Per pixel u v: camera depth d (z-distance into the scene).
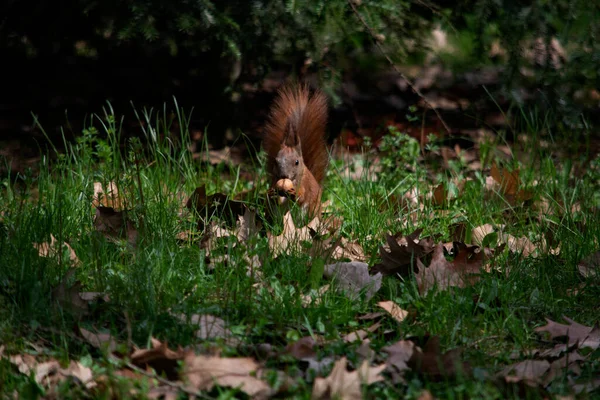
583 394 5.63
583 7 11.09
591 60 11.28
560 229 8.96
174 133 13.27
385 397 5.61
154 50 13.14
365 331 6.62
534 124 13.59
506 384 5.76
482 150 12.27
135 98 14.09
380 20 10.82
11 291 6.71
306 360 6.01
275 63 13.55
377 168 11.94
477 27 11.28
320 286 7.45
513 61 11.38
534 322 7.10
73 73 14.55
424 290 7.34
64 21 11.55
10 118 13.62
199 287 7.13
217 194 9.06
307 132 9.91
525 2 11.21
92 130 10.62
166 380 5.66
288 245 8.01
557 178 11.04
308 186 9.14
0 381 5.48
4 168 11.64
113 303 6.70
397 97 15.93
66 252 7.63
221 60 12.55
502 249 8.23
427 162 12.22
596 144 13.30
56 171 9.89
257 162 12.41
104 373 5.64
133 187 9.25
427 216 9.52
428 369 5.93
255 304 6.95
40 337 6.20
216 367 5.66
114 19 10.39
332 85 11.27
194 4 10.02
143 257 7.45
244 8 10.41
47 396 5.39
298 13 10.31
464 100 15.82
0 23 11.59
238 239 8.30
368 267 7.92
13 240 7.62
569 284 7.93
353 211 9.38
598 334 6.73
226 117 13.05
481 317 6.90
